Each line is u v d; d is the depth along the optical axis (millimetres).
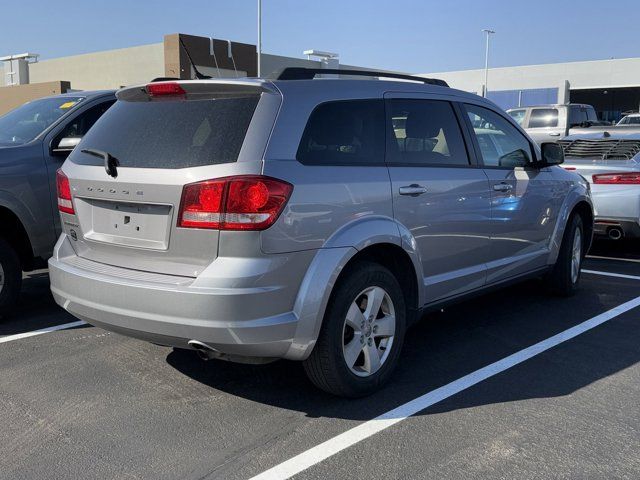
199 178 3299
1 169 5211
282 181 3342
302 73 3871
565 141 8633
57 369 4402
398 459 3215
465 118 4793
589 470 3104
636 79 47688
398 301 4043
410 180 4105
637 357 4664
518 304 6074
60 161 5609
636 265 7875
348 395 3850
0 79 44469
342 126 3830
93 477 3055
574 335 5156
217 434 3482
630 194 7477
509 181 5047
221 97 3631
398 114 4223
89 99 6016
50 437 3443
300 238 3414
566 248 6062
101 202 3783
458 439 3416
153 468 3137
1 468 3127
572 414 3715
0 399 3918
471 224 4637
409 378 4270
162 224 3471
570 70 50438
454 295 4641
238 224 3232
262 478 3043
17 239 5508
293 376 4305
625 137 8094
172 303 3295
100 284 3566
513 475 3062
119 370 4391
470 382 4199
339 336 3660
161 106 3807
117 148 3781
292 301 3412
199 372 4359
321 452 3283
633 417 3678
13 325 5391
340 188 3633
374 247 3883
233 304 3207
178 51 27812
